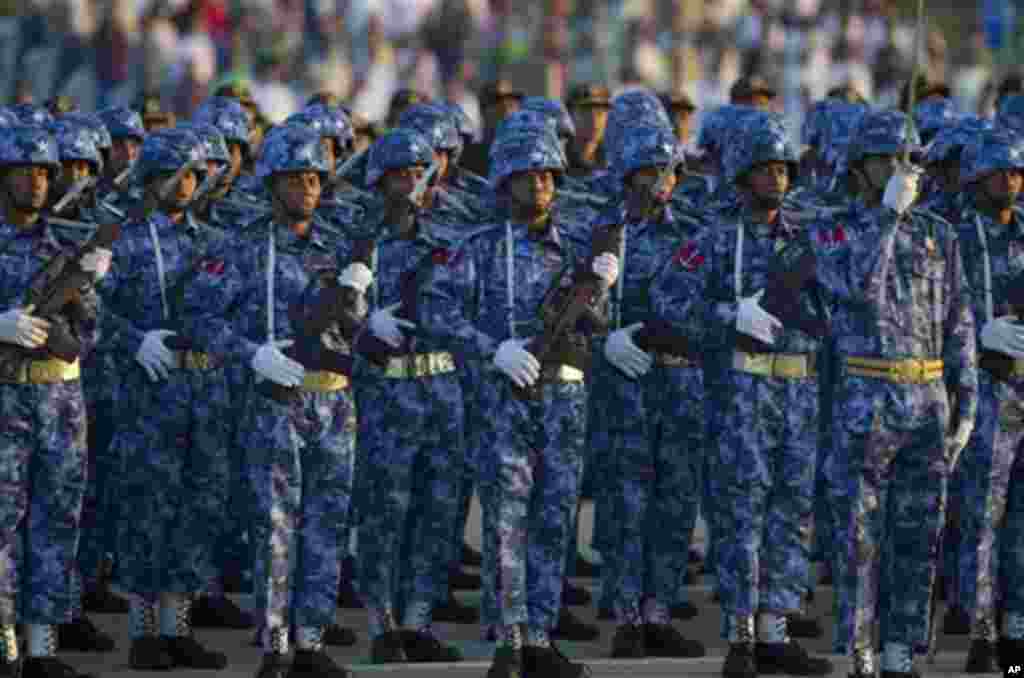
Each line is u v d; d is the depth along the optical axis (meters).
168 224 39.78
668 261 39.53
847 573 35.72
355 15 86.19
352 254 36.44
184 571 39.34
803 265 36.78
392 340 39.25
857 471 35.62
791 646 38.56
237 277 36.62
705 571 48.66
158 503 39.25
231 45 82.31
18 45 80.56
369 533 39.38
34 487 36.34
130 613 39.91
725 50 88.19
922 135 46.78
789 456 38.06
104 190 43.91
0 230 36.22
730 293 38.19
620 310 40.03
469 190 45.53
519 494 36.84
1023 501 39.06
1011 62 86.38
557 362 36.97
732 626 37.88
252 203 42.69
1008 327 38.47
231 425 40.44
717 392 38.28
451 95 84.19
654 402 40.12
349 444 36.78
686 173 45.41
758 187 38.09
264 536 36.19
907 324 35.56
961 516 39.22
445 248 39.19
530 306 37.06
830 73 87.00
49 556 36.47
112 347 41.16
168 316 39.50
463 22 86.31
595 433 41.19
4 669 36.03
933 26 89.00
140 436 39.41
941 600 44.66
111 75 79.94
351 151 45.75
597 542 41.56
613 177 44.03
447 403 39.72
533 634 37.12
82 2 80.62
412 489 39.94
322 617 36.59
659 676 38.50
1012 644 39.09
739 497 37.88
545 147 37.03
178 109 80.06
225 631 42.97
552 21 85.75
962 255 39.03
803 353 37.97
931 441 35.81
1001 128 39.25
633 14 87.69
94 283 36.56
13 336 35.59
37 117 41.88
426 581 39.84
